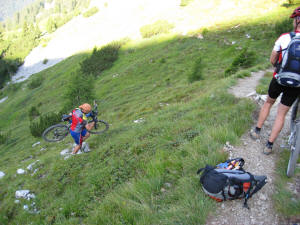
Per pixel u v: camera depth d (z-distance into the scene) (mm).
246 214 3072
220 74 22266
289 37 3123
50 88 54031
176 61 35781
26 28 137625
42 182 7664
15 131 32281
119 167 5949
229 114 6109
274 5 45875
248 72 13945
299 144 3238
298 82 3066
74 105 27391
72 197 5762
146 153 5965
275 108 6039
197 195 3434
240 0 54875
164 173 4414
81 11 184625
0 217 6832
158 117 9500
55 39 117062
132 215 3492
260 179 3223
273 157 4039
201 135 5230
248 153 4262
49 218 5391
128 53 51844
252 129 5074
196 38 42250
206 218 3119
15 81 91188
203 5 61312
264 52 27984
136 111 15977
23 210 6719
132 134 8164
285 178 3480
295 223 2777
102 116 19609
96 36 85812
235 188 3105
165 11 70938
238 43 34031
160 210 3439
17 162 13375
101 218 3703
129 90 30500
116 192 4535
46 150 13164
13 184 8656
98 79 43719
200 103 9148
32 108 37844
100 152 7824
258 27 37750
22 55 113375
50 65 88562
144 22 70188
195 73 23078
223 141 4738
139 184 4277
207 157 4262
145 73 35594
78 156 8367
